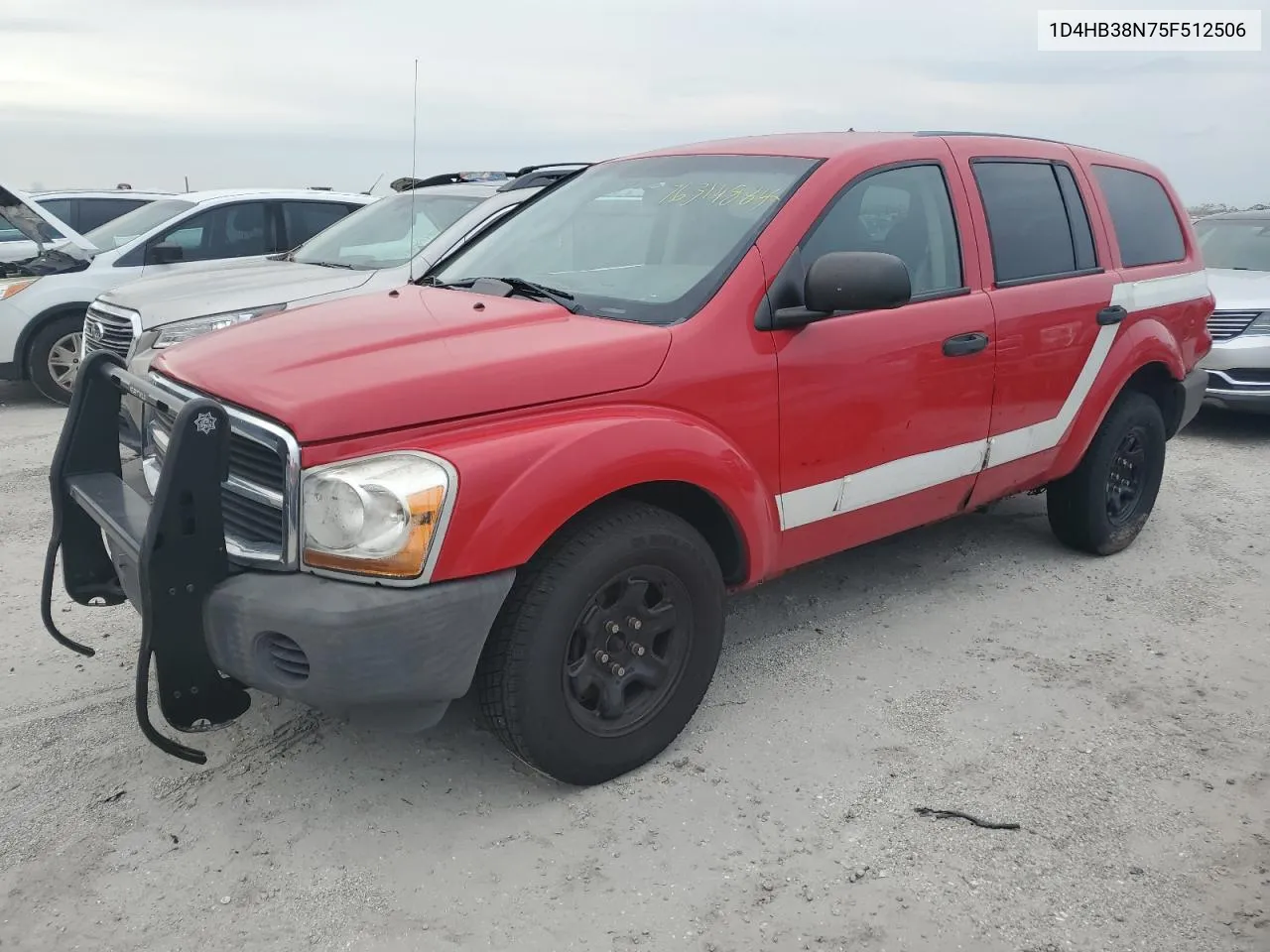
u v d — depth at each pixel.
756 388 3.20
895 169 3.76
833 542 3.68
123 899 2.58
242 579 2.59
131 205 11.52
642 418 2.92
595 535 2.85
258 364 2.79
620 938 2.47
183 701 2.65
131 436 3.51
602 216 3.83
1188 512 5.82
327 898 2.60
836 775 3.14
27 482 6.06
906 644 4.04
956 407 3.87
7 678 3.66
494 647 2.79
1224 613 4.40
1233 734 3.41
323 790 3.04
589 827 2.89
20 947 2.42
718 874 2.70
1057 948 2.45
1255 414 8.03
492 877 2.69
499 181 7.71
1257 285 7.85
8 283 8.19
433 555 2.54
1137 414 4.84
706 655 3.23
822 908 2.58
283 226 9.02
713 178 3.71
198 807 2.95
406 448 2.58
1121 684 3.74
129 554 2.64
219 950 2.43
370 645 2.49
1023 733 3.40
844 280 3.11
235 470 2.73
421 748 3.27
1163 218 5.15
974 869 2.72
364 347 2.85
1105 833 2.88
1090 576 4.79
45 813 2.91
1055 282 4.29
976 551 5.08
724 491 3.12
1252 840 2.86
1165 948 2.46
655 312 3.18
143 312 5.92
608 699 3.01
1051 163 4.48
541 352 2.86
